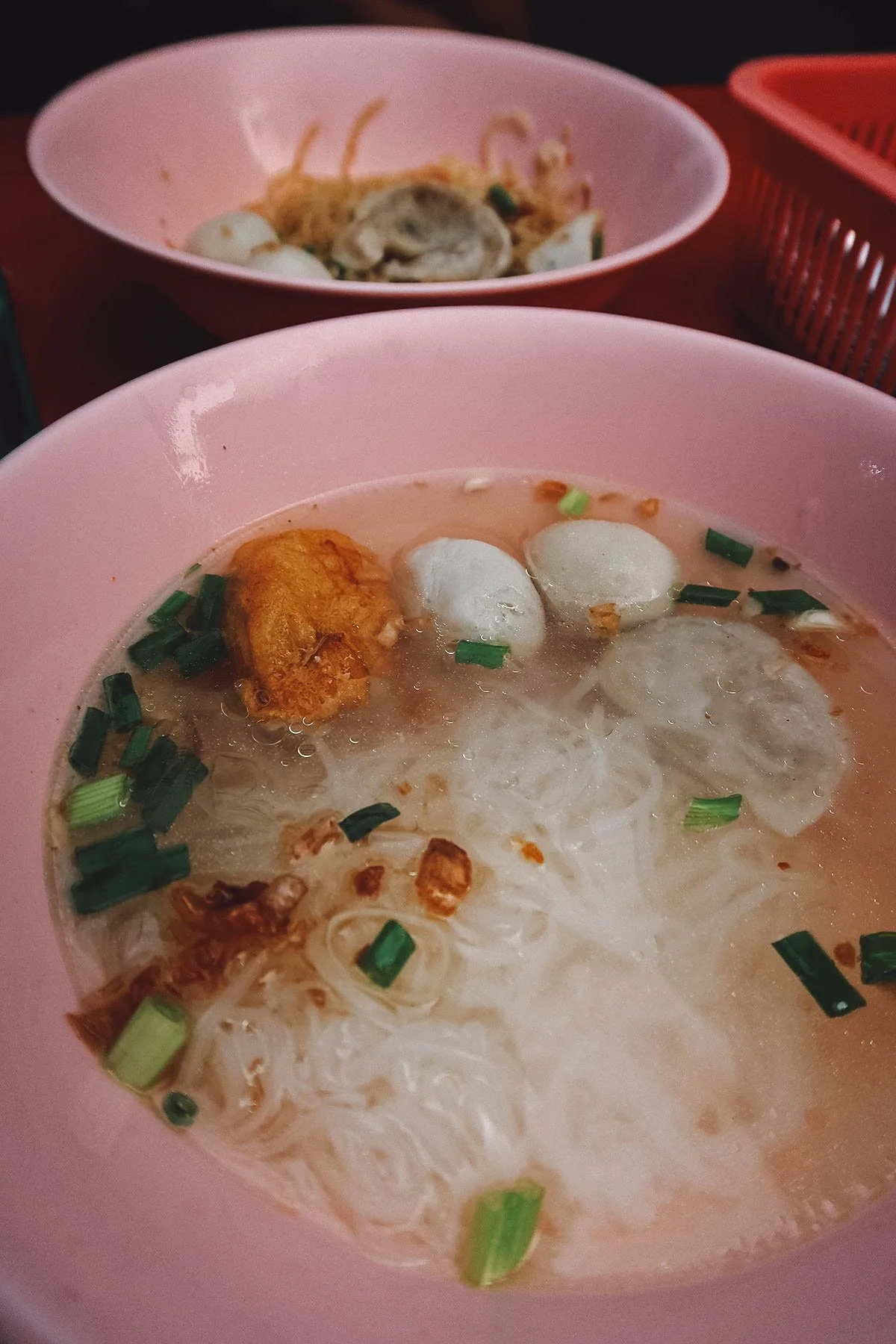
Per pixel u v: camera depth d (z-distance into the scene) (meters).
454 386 0.19
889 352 0.23
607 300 0.23
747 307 0.29
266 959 0.14
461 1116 0.13
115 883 0.14
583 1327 0.11
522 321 0.19
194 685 0.17
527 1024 0.14
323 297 0.20
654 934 0.15
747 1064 0.14
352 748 0.17
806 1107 0.13
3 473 0.14
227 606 0.17
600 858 0.16
